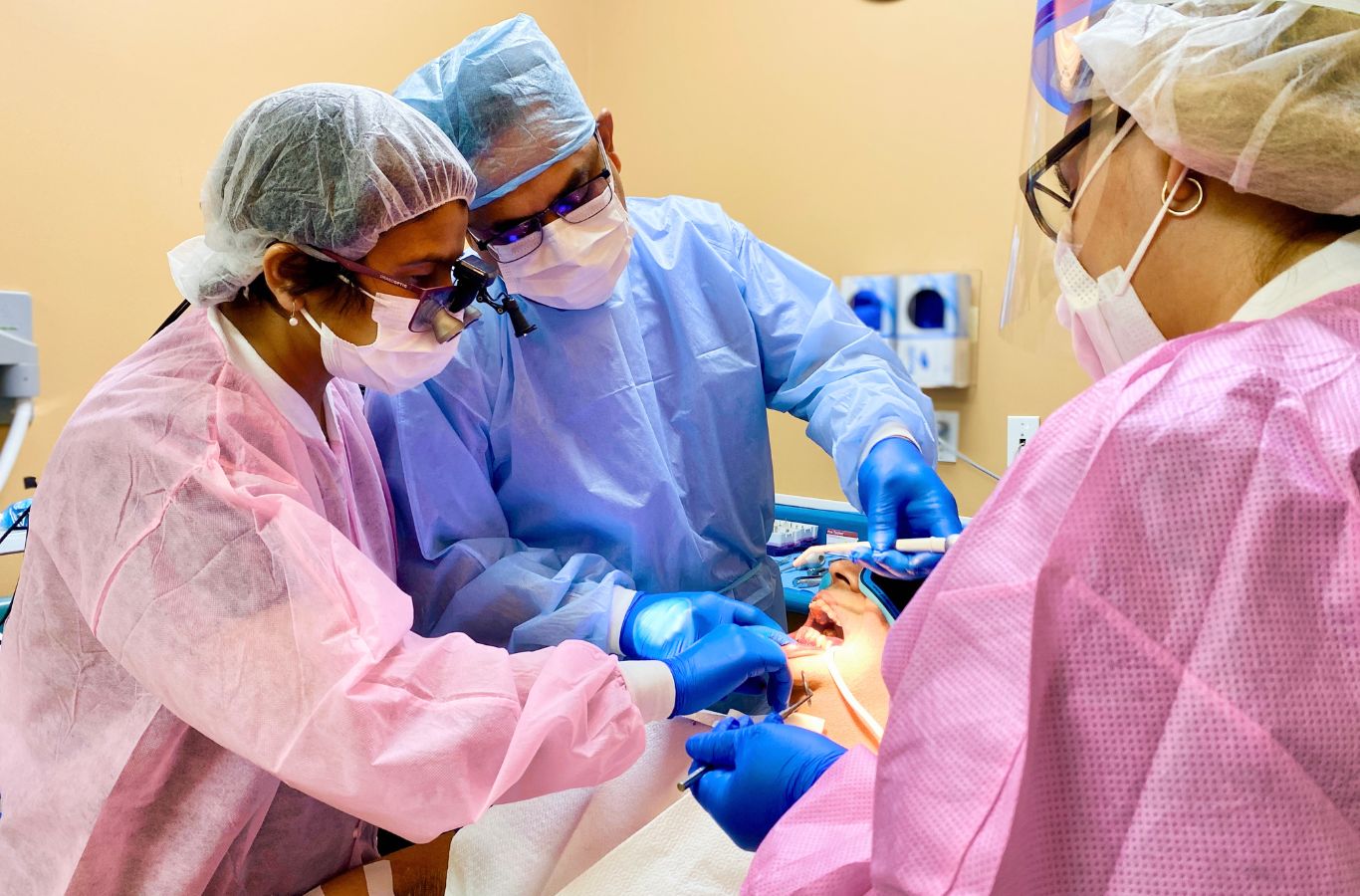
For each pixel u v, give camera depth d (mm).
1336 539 444
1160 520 469
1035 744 469
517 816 1161
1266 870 430
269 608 818
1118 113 629
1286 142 521
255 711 804
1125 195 639
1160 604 463
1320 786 435
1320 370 489
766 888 659
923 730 511
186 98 1736
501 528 1416
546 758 906
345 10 1967
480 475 1376
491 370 1393
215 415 901
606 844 1132
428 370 1091
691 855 1062
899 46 2016
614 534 1403
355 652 828
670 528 1421
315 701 803
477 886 1098
